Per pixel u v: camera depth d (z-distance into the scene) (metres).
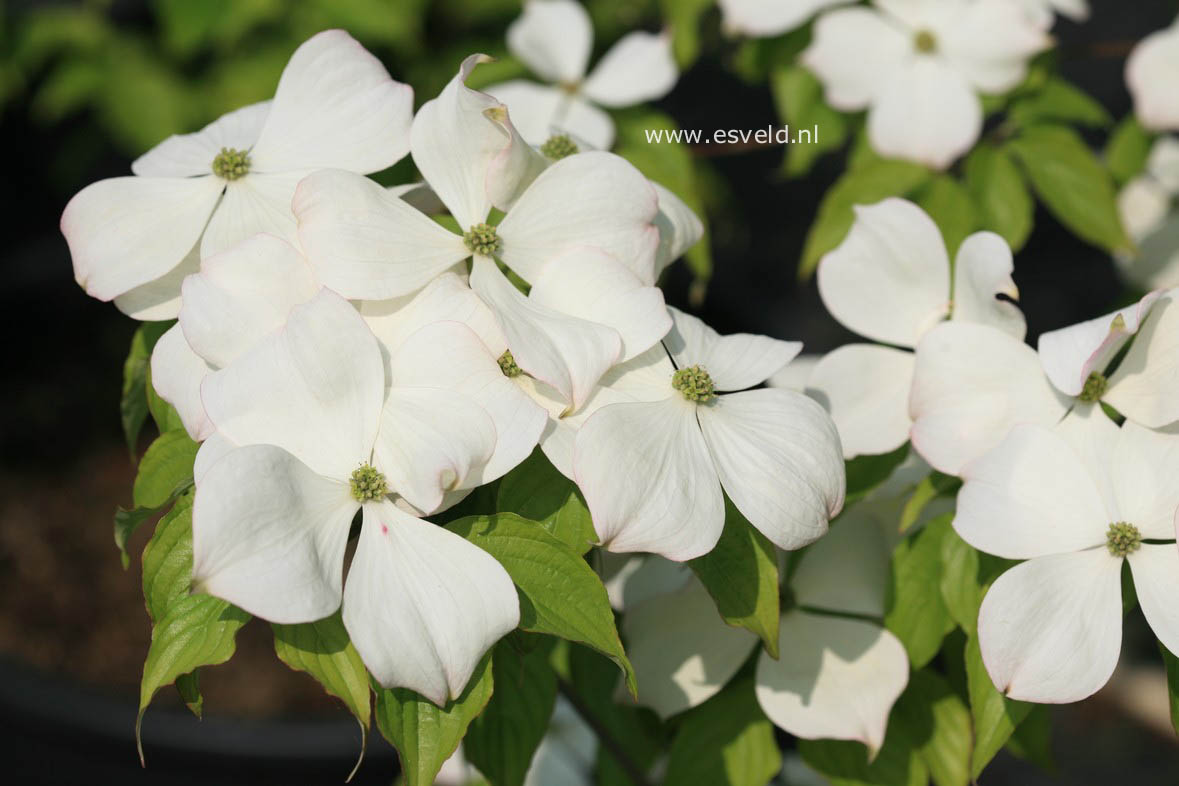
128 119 1.52
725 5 0.88
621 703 0.74
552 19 0.88
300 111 0.69
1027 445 0.67
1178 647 0.65
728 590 0.66
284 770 1.32
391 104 0.69
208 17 1.36
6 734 1.39
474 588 0.62
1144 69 0.91
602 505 0.63
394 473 0.63
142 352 0.71
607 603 0.64
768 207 1.74
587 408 0.65
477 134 0.66
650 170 0.83
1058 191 0.86
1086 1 1.94
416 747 0.63
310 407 0.64
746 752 0.73
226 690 1.40
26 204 1.91
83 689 1.39
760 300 1.71
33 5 1.68
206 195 0.69
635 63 0.88
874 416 0.73
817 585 0.74
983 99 0.89
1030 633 0.65
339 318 0.64
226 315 0.65
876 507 0.74
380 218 0.66
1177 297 0.67
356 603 0.62
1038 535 0.66
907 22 0.87
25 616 1.50
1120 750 1.46
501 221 0.68
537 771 0.93
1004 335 0.69
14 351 1.85
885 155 0.86
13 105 1.84
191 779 1.35
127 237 0.68
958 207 0.85
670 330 0.67
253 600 0.61
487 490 0.66
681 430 0.65
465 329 0.64
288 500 0.62
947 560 0.70
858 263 0.73
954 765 0.73
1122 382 0.68
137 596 1.54
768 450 0.65
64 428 1.76
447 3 1.47
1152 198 1.02
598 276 0.66
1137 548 0.66
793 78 0.90
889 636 0.72
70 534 1.62
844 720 0.71
